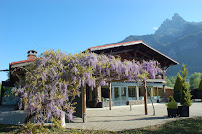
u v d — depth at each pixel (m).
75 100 8.96
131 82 18.97
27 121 5.95
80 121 8.12
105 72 7.80
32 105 5.32
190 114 10.02
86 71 6.74
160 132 5.74
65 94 6.02
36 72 6.05
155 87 22.80
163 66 21.92
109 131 6.03
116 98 17.86
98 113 11.52
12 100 19.00
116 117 9.50
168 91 27.39
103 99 16.45
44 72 6.04
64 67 6.71
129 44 16.12
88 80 6.93
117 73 8.22
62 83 6.12
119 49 17.12
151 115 10.02
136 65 8.80
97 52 14.03
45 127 6.30
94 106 16.20
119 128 6.48
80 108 8.45
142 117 9.29
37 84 5.82
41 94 5.44
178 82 22.19
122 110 13.22
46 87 5.80
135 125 7.00
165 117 9.02
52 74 6.24
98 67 7.41
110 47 14.14
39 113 5.39
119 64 8.11
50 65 6.50
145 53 20.05
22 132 5.83
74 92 6.44
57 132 5.87
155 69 9.63
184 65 9.31
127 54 18.16
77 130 6.20
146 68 9.18
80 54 7.19
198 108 13.78
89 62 7.04
